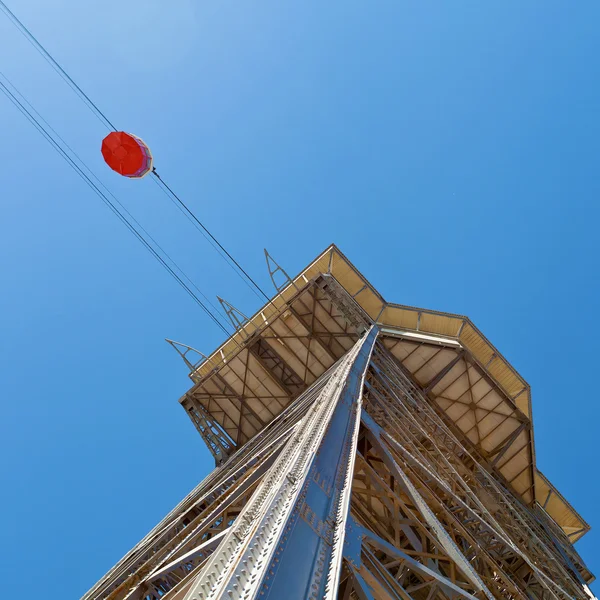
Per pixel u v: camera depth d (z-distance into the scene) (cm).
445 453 2991
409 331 3616
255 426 3784
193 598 613
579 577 3394
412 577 1552
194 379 3841
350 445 1244
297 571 687
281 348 3619
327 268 3681
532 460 3694
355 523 1027
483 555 1814
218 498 1698
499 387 3512
